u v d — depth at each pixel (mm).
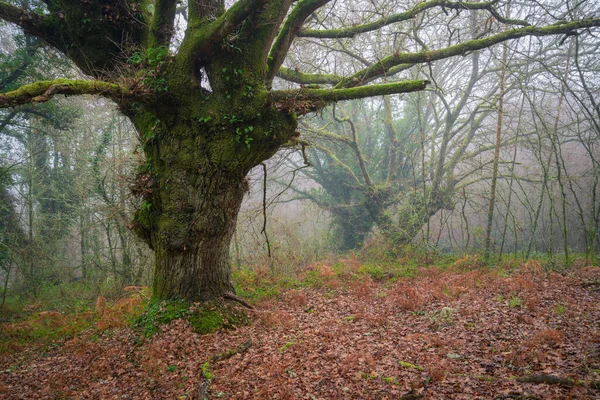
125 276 14492
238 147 7629
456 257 15750
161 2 7488
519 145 18891
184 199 7773
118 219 13500
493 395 4469
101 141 15867
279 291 10992
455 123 20688
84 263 16828
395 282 11773
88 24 8078
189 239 7824
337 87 9305
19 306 13766
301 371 5711
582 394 4168
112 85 6496
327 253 19234
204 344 6918
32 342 8820
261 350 6586
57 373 6613
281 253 15398
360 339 6828
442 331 6863
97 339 7934
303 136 17578
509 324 6816
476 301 8586
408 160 22469
